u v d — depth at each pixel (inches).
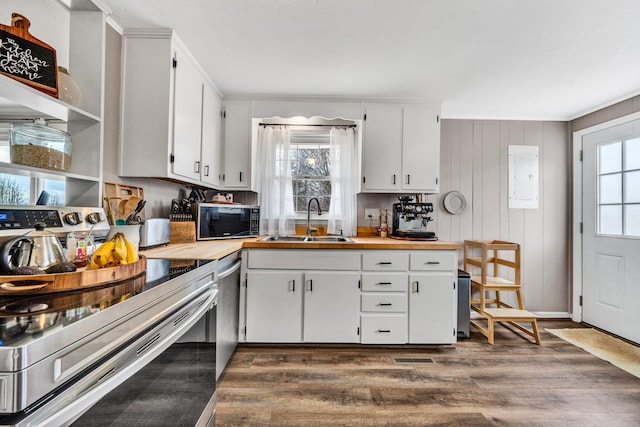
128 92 69.4
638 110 97.4
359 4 58.7
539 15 60.8
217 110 99.3
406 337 89.3
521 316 96.3
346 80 91.0
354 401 65.7
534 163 121.3
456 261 90.1
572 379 75.3
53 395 21.2
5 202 44.8
